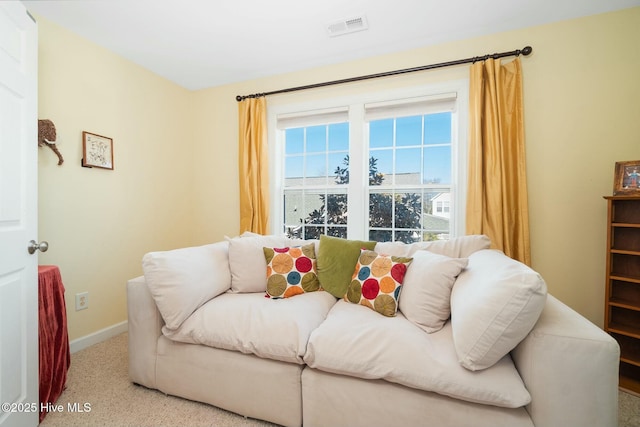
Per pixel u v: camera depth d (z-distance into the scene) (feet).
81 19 6.28
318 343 3.94
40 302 4.62
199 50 7.72
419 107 7.79
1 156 3.59
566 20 6.50
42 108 6.08
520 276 3.18
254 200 9.19
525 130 6.82
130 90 8.14
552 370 3.01
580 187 6.49
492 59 6.80
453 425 3.32
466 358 3.28
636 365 5.35
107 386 5.20
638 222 5.63
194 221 10.46
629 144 6.15
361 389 3.74
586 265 6.48
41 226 6.08
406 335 3.88
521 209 6.66
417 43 7.49
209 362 4.53
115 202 7.69
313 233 9.45
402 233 8.42
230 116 9.91
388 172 8.50
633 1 5.89
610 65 6.23
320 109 8.80
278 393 4.14
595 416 2.89
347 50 7.82
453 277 4.44
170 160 9.50
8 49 3.73
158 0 5.77
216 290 5.43
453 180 7.75
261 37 7.16
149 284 4.74
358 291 5.30
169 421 4.34
